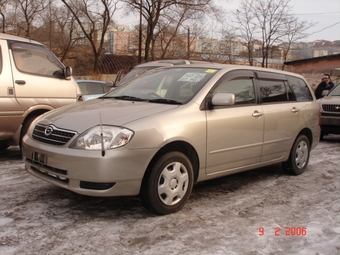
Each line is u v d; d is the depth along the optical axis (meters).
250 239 3.62
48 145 3.95
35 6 30.00
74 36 33.56
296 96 6.22
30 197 4.52
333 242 3.62
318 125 6.64
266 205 4.63
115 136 3.71
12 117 6.12
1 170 5.67
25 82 6.29
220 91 4.75
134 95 4.94
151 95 4.81
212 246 3.44
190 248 3.38
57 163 3.79
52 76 6.79
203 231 3.75
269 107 5.44
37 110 6.52
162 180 4.02
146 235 3.61
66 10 31.77
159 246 3.39
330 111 10.13
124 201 4.49
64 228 3.68
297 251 3.42
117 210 4.21
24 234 3.51
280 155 5.72
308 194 5.15
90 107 4.41
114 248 3.32
